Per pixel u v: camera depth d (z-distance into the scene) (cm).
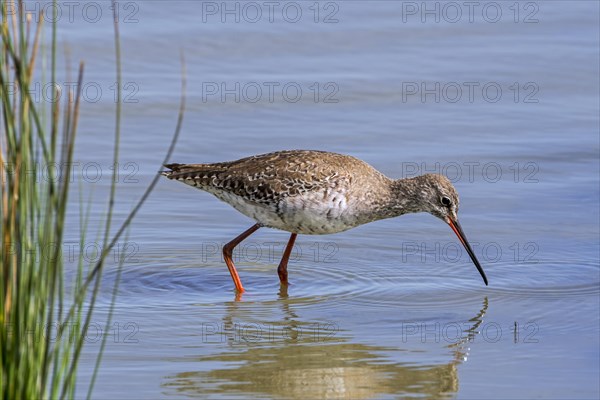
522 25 2928
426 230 2078
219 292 1800
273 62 2723
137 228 2038
